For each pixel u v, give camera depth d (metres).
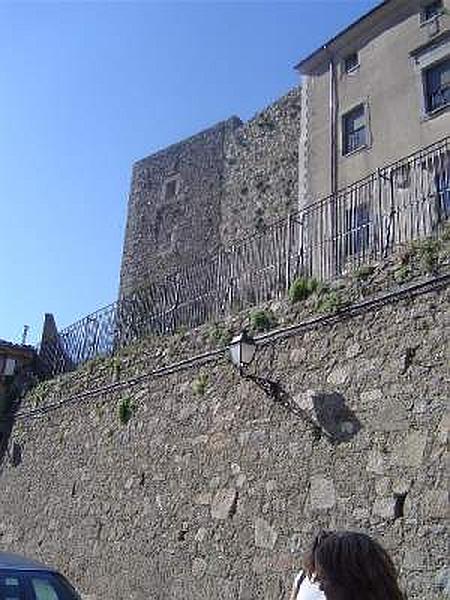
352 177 20.09
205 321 12.44
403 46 19.73
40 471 14.70
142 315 14.35
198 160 29.33
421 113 18.59
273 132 25.70
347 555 2.53
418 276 7.57
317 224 10.84
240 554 8.66
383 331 7.77
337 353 8.26
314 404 8.23
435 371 7.04
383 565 2.53
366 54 20.91
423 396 7.07
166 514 10.30
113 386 12.98
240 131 27.58
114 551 11.24
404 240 9.20
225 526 9.05
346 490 7.53
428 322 7.29
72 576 12.19
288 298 9.42
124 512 11.33
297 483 8.19
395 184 10.23
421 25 19.34
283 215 24.00
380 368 7.64
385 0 20.03
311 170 21.62
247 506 8.81
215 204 27.66
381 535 6.96
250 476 8.94
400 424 7.20
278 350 9.17
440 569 6.34
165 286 13.89
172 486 10.38
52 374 17.08
